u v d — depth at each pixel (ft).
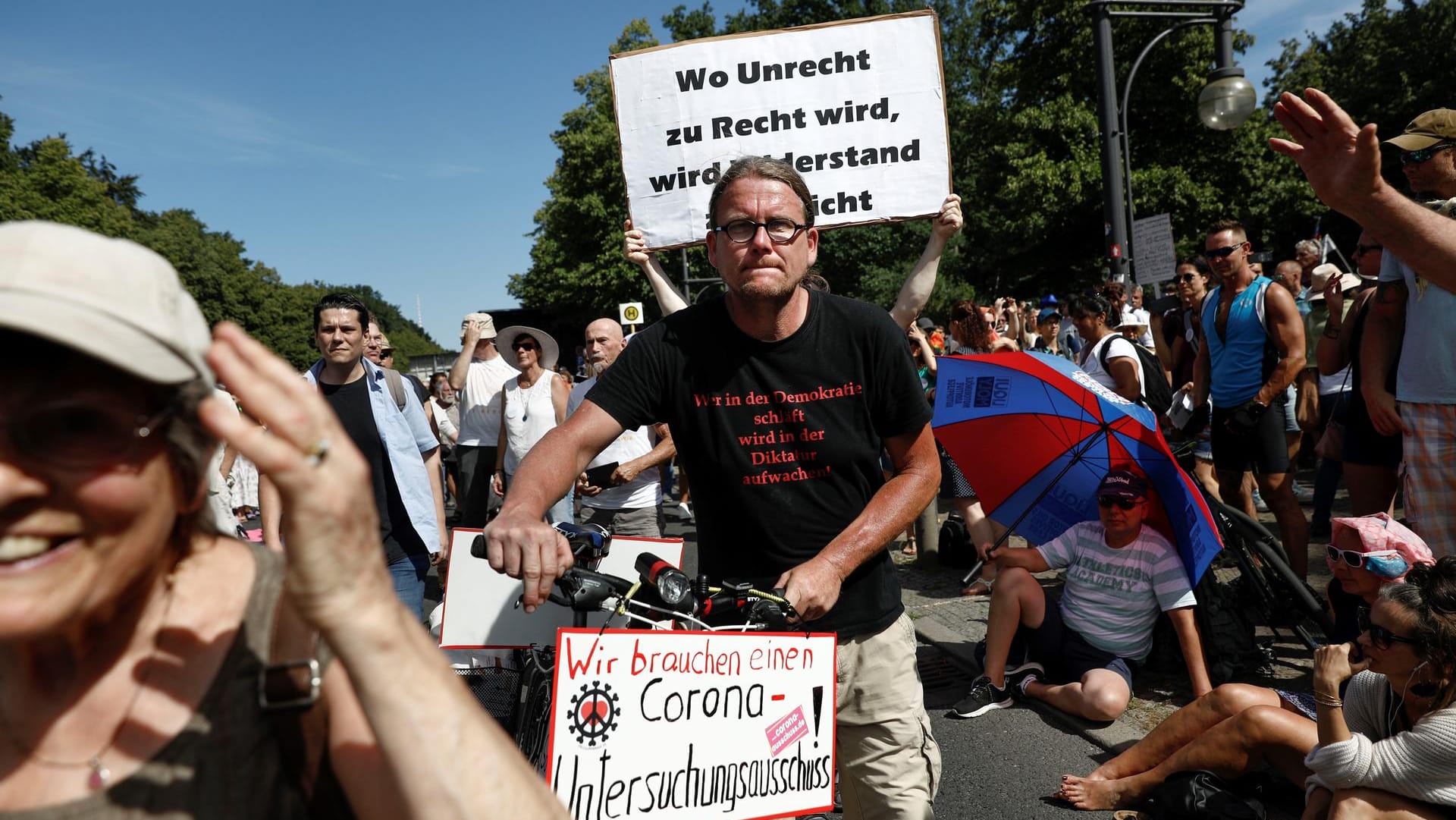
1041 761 12.64
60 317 2.37
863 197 15.07
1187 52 88.53
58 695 2.88
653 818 6.48
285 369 2.54
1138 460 13.62
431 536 13.10
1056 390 13.74
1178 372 23.25
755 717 6.80
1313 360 24.63
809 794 6.91
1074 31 93.25
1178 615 13.62
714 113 15.26
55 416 2.49
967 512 19.97
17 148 149.07
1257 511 24.89
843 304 7.65
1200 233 89.51
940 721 14.21
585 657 6.41
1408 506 11.71
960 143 118.73
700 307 7.79
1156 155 92.07
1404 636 8.65
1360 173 6.50
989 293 112.78
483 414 23.75
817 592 6.68
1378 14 101.24
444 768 2.65
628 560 9.26
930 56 14.94
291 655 2.90
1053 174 89.35
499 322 132.16
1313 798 9.64
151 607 2.95
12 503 2.48
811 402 7.54
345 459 2.55
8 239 2.51
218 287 215.72
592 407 7.53
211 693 2.87
